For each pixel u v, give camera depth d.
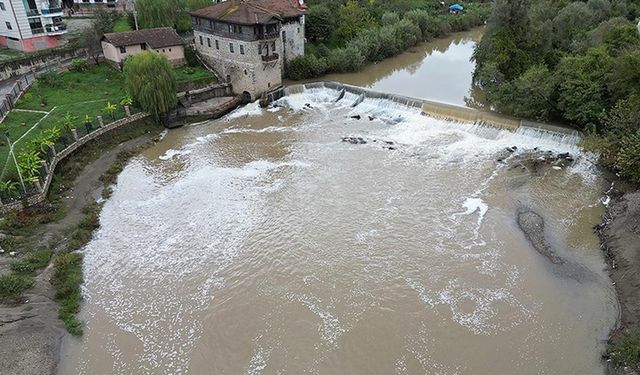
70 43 79.88
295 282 36.22
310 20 86.06
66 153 51.38
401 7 111.00
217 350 31.00
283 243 40.28
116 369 29.81
